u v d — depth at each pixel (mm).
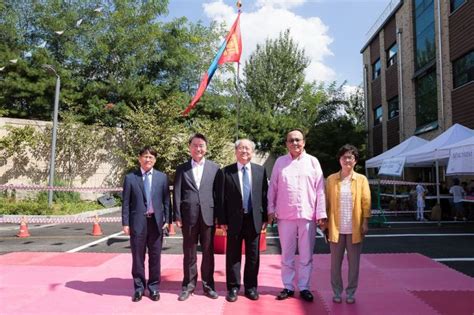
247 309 5066
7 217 14508
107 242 10375
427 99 21547
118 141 22219
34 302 5348
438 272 6953
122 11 25484
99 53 24891
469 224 13781
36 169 20453
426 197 15125
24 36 26656
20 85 23172
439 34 19438
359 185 5348
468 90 17188
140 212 5531
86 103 24266
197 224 5547
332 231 5352
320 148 28172
